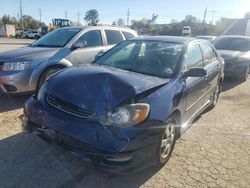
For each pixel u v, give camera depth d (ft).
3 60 17.06
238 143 14.03
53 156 11.31
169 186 9.93
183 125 12.92
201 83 14.33
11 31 198.49
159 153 10.23
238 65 29.66
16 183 9.51
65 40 20.53
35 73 17.56
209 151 12.88
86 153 8.97
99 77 10.45
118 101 9.32
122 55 14.07
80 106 9.42
